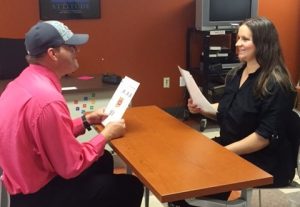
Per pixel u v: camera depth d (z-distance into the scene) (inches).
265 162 84.7
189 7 188.1
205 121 173.9
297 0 205.8
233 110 89.0
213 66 177.8
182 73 89.7
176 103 196.2
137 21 181.8
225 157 67.1
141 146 72.0
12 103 64.5
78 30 173.6
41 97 62.4
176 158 66.6
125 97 84.0
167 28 187.0
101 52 179.2
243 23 88.5
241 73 93.0
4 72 141.2
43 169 66.1
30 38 66.9
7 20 162.6
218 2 174.6
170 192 54.7
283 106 82.4
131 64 185.2
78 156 65.3
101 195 71.8
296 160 86.2
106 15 176.6
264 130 82.4
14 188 66.4
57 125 62.2
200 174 60.5
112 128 74.8
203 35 176.4
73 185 69.8
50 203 68.0
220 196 70.9
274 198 117.6
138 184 76.7
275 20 203.9
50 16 167.6
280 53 86.0
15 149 63.4
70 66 70.1
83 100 127.9
